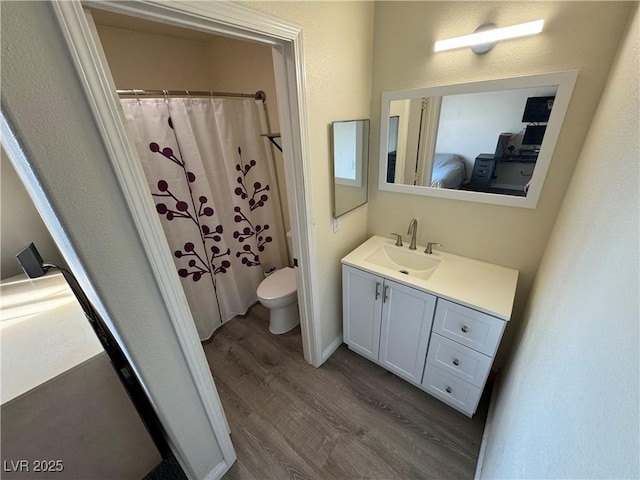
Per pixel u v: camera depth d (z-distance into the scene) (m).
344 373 2.03
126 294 0.88
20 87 0.58
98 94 0.68
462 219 1.73
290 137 1.37
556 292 0.89
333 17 1.34
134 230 0.84
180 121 1.90
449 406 1.77
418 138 1.70
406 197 1.91
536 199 1.44
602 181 0.75
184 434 1.22
